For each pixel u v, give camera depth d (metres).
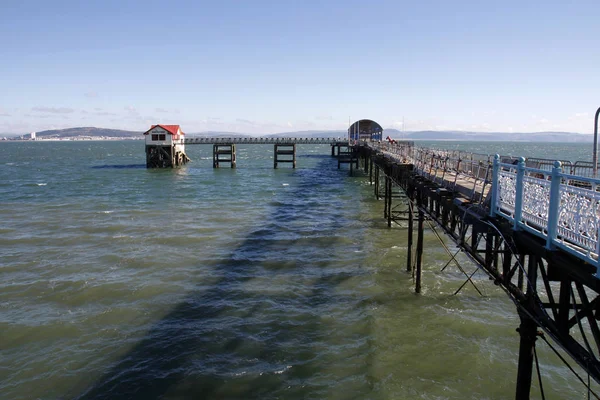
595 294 15.08
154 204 35.25
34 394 10.63
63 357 12.12
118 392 10.67
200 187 46.03
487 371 11.31
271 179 54.22
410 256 18.44
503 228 7.92
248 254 21.09
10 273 18.41
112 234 24.95
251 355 12.18
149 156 68.50
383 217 29.14
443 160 15.77
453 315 14.28
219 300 15.74
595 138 7.98
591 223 5.30
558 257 5.98
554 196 6.13
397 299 15.59
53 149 168.50
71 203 35.62
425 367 11.52
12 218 29.42
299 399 10.37
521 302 7.39
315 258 20.36
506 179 8.12
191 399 10.41
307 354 12.20
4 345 12.74
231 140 77.12
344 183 49.62
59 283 17.23
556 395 10.49
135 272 18.56
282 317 14.38
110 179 53.75
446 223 12.42
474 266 18.72
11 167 72.94
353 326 13.72
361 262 19.62
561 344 6.15
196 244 22.86
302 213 31.19
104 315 14.58
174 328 13.70
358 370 11.45
